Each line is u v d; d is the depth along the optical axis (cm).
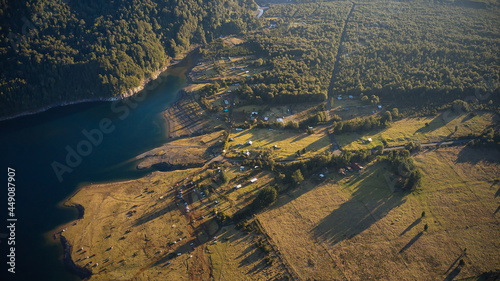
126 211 15300
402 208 14862
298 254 13150
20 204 15862
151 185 16775
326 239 13700
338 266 12694
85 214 15212
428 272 12438
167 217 14888
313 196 15588
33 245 13962
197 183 16575
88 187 16812
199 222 14588
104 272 12775
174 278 12506
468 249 13150
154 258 13225
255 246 13500
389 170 16738
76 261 13188
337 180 16388
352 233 13900
